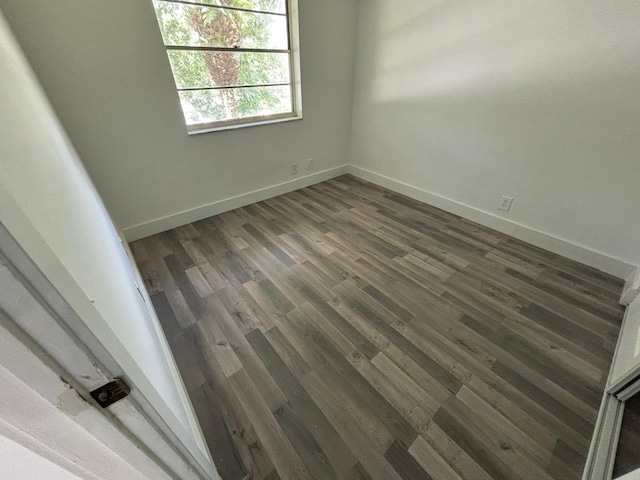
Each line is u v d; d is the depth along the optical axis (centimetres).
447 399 121
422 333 151
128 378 34
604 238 188
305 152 314
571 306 166
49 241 31
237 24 223
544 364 134
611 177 175
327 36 268
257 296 176
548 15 171
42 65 159
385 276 193
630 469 89
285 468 101
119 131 197
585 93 171
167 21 195
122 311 64
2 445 30
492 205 242
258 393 124
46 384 26
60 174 69
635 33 147
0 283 20
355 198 307
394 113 288
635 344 124
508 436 109
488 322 157
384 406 119
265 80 259
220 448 106
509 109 207
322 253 217
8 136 35
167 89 206
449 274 194
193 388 126
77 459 35
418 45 242
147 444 40
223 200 273
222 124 251
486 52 205
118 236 188
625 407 111
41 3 148
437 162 270
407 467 101
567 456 103
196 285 185
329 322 158
